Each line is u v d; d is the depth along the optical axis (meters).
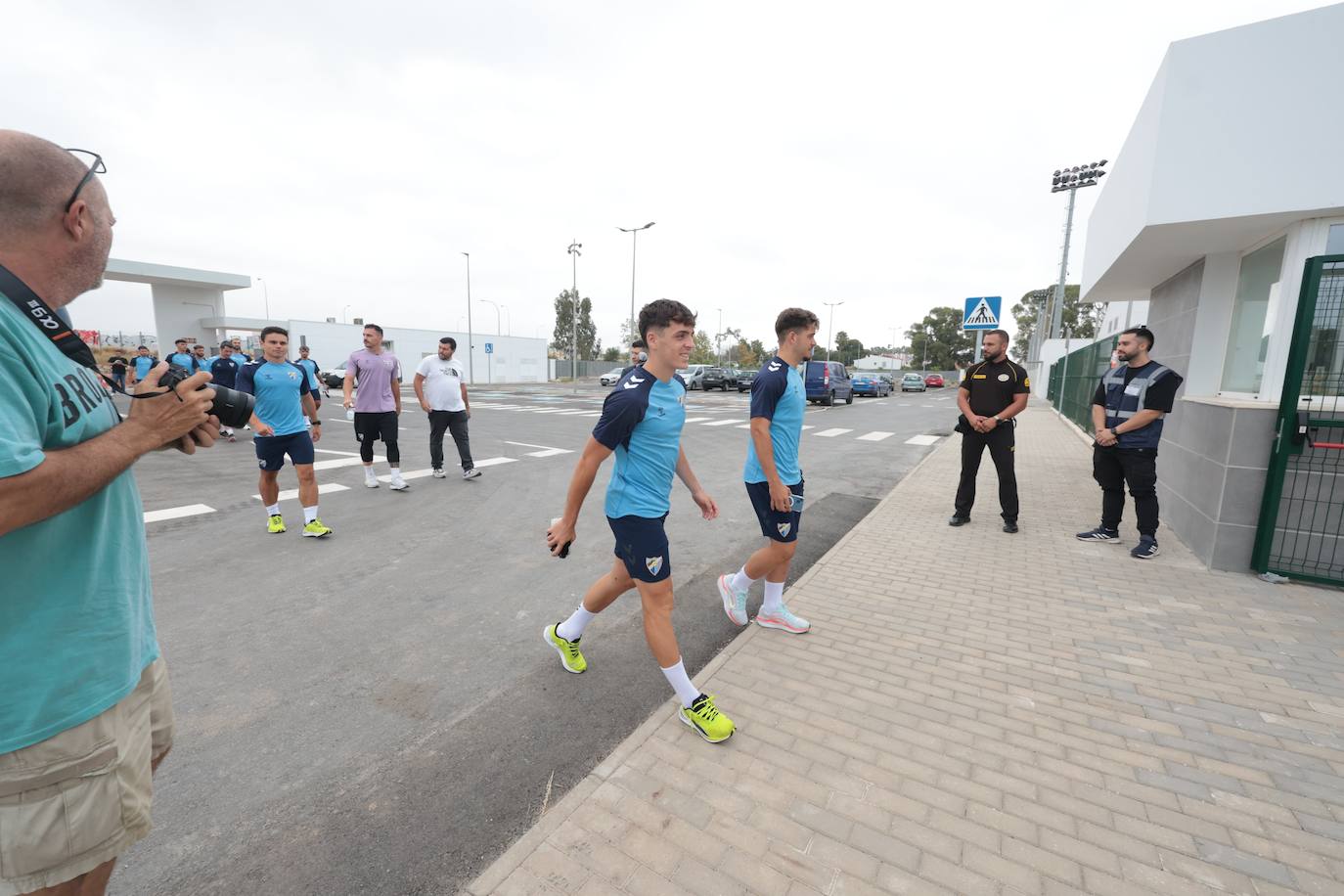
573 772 2.39
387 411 7.23
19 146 1.08
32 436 1.04
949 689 2.92
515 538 5.48
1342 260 3.84
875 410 23.00
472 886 1.80
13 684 1.07
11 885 1.13
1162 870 1.88
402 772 2.38
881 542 5.38
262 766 2.41
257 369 5.14
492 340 49.91
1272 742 2.51
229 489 7.32
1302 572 4.30
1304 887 1.82
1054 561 4.83
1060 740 2.52
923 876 1.84
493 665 3.23
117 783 1.25
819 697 2.84
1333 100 4.08
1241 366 5.61
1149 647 3.36
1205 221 4.65
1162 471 6.27
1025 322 68.69
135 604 1.30
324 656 3.31
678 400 2.58
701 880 1.82
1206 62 4.47
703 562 4.93
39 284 1.14
